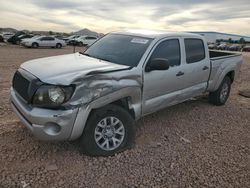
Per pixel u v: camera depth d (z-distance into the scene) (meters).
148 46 4.76
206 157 4.31
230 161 4.23
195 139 4.97
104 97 3.87
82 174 3.65
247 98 8.39
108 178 3.60
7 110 5.87
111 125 4.10
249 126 5.82
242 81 11.77
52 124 3.61
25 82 3.90
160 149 4.47
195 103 7.22
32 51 26.72
